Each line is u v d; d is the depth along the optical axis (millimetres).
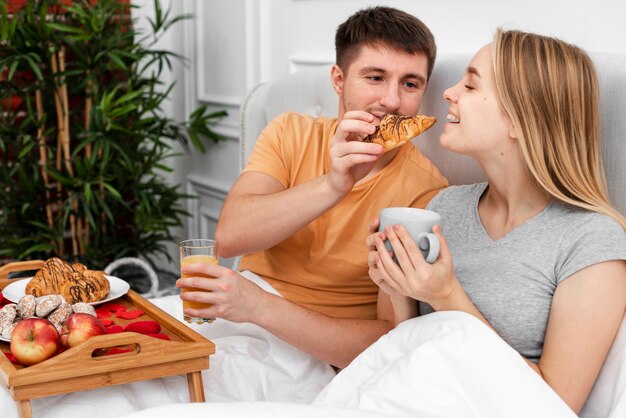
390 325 1478
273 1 2645
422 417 1050
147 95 3273
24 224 2918
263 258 1780
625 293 1157
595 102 1236
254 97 2340
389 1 2135
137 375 1222
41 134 2875
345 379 1246
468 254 1333
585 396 1147
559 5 1650
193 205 3354
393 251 1176
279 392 1466
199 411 995
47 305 1351
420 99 1675
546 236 1241
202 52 3172
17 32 2742
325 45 2391
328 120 1836
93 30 2785
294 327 1462
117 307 1506
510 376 1077
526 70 1227
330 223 1682
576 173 1235
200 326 1680
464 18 1888
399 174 1686
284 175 1781
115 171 2891
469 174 1677
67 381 1169
